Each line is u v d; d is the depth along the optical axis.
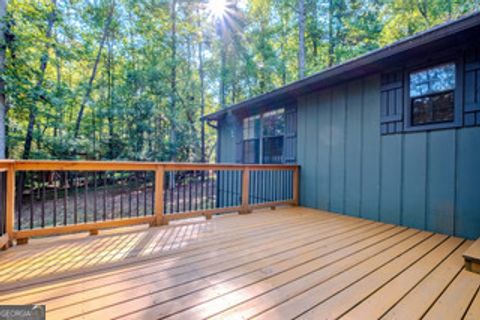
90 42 9.34
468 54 3.00
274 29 12.36
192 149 11.41
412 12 10.14
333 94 4.63
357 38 10.77
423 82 3.41
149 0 10.09
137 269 1.99
